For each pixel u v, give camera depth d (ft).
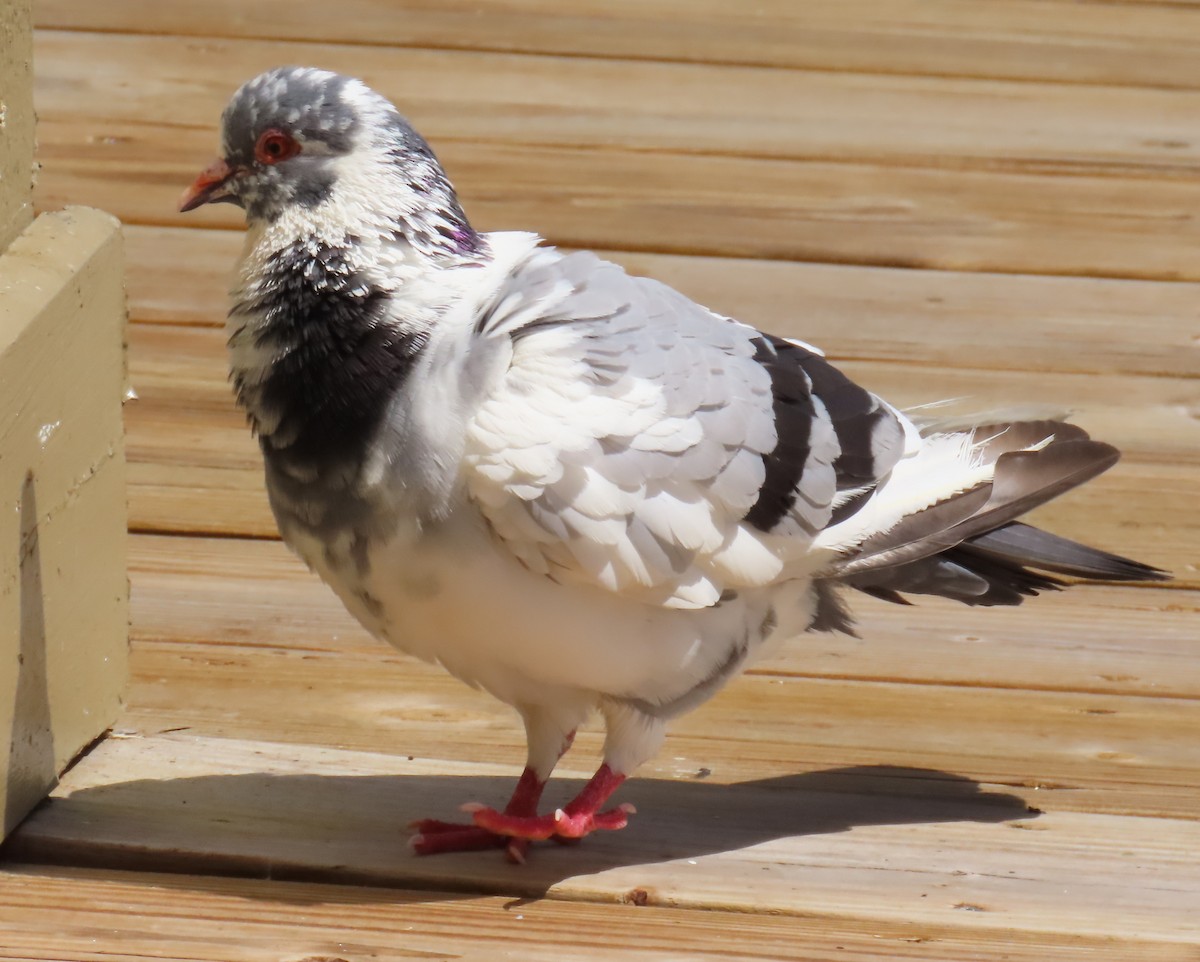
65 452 15.93
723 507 15.01
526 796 16.14
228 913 14.65
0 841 15.61
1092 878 15.79
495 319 14.69
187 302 28.19
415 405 14.35
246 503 23.35
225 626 20.52
